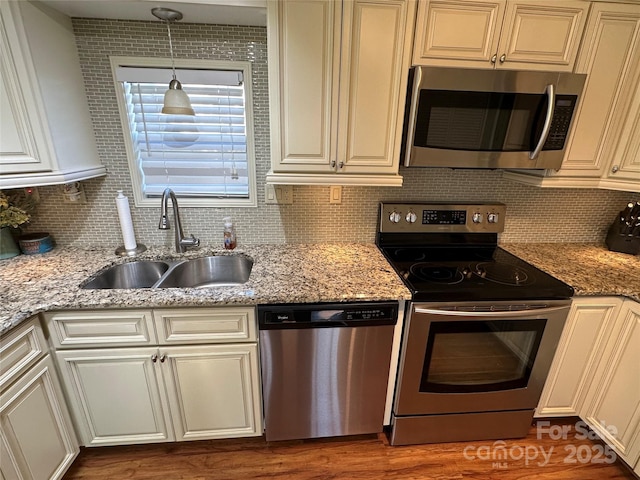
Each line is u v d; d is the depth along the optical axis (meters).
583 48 1.40
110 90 1.61
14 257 1.67
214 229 1.90
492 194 1.95
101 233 1.83
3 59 1.22
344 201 1.89
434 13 1.31
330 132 1.44
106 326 1.32
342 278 1.49
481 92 1.37
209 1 1.29
